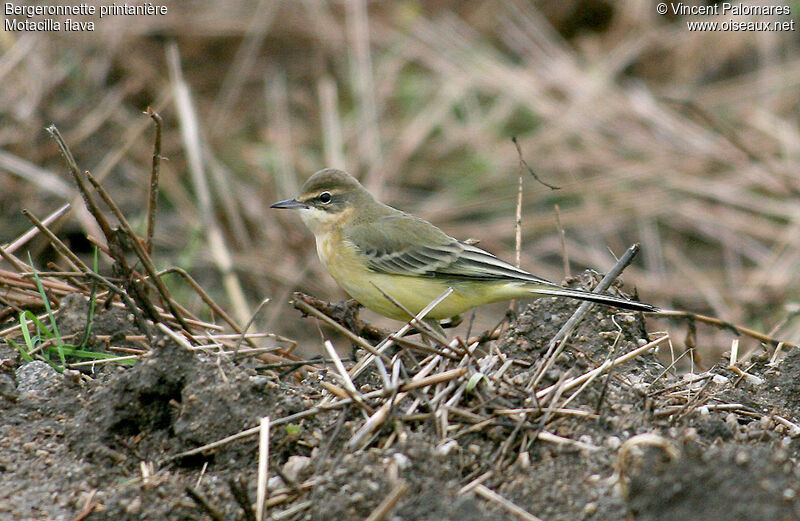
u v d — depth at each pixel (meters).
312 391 8.07
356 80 19.62
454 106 19.70
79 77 18.17
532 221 17.77
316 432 7.26
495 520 6.09
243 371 7.64
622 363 8.48
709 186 18.05
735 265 16.72
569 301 9.08
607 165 18.59
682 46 21.03
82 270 9.55
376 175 18.19
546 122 19.42
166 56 19.48
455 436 7.11
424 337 9.40
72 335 9.02
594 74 20.27
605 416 7.26
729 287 15.95
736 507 5.80
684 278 16.53
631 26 21.56
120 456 7.35
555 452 6.95
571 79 20.09
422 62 20.58
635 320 9.16
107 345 9.09
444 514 6.09
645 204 17.95
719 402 8.02
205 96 19.48
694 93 20.03
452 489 6.57
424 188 18.56
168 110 18.11
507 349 8.60
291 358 9.36
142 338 9.20
